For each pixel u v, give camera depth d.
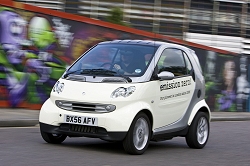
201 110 10.70
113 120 8.23
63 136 9.47
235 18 27.83
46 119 8.71
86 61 9.41
